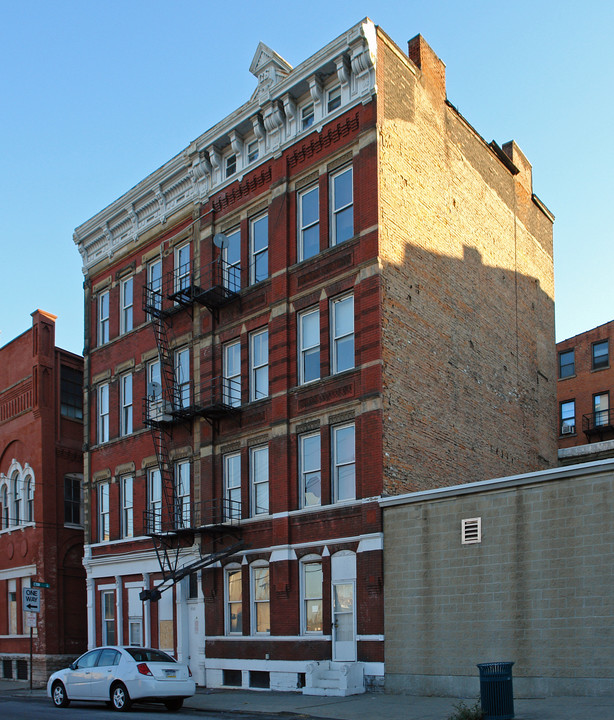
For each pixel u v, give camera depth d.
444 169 29.48
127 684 19.95
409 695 21.23
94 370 35.75
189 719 18.06
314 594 24.53
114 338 34.88
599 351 51.75
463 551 21.00
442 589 21.25
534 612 19.36
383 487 23.22
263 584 26.28
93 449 35.00
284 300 27.02
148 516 31.33
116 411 34.22
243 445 27.81
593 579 18.47
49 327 38.59
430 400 26.23
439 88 29.84
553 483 19.59
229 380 28.97
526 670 19.20
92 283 36.88
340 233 26.22
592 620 18.31
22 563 37.31
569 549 19.02
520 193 36.00
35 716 18.56
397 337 25.03
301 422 25.81
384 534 22.84
